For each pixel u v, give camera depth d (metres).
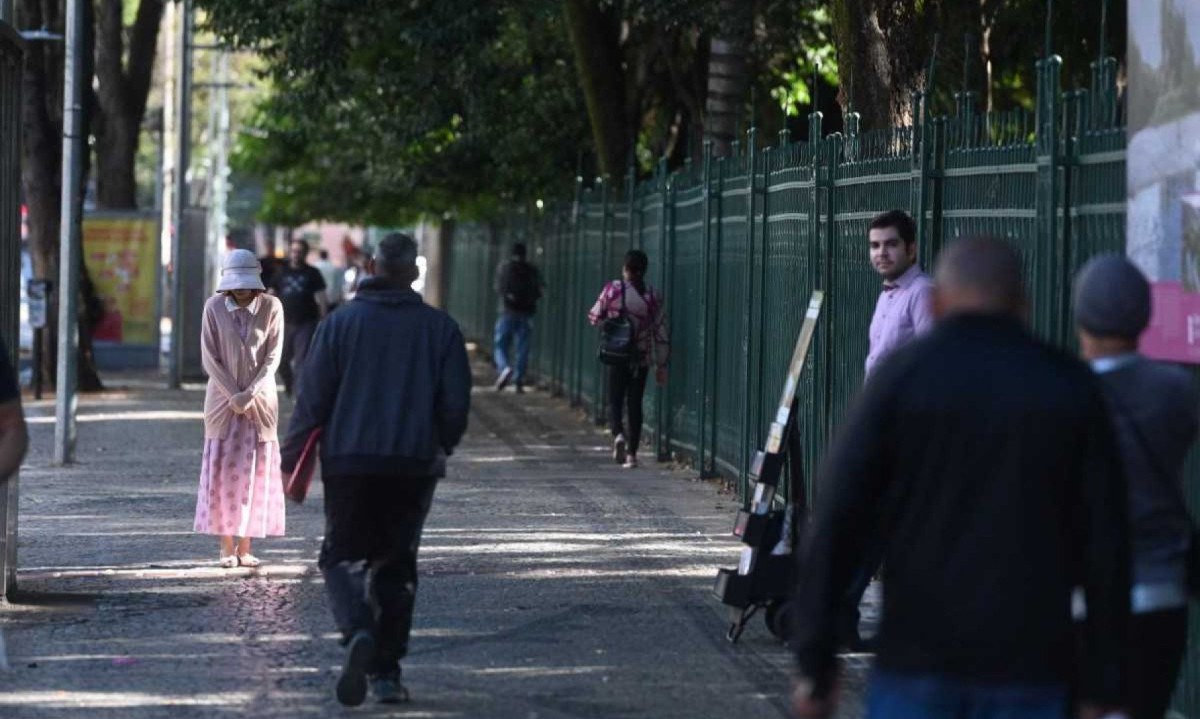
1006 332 10.68
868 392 10.77
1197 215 16.42
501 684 20.23
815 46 61.03
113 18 79.06
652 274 48.94
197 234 76.44
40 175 65.94
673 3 49.75
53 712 18.81
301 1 56.38
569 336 64.62
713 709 19.17
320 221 121.75
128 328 81.31
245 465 27.62
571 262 64.44
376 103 74.81
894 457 10.64
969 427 10.44
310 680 20.38
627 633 23.02
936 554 10.43
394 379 18.98
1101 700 10.50
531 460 44.81
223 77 154.38
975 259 10.82
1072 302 19.05
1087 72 47.38
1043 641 10.32
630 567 27.97
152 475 41.06
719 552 29.61
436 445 19.20
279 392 66.69
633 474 41.81
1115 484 10.52
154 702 19.28
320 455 19.12
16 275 25.23
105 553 29.38
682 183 45.12
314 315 60.41
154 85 155.38
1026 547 10.36
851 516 10.63
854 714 19.06
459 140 76.56
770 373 34.25
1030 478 10.39
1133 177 17.28
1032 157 20.62
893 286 21.77
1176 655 13.43
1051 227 19.41
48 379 68.56
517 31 66.50
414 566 19.47
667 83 67.69
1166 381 13.19
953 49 47.44
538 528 32.28
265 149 112.12
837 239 29.42
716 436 40.25
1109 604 10.49
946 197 24.12
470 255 114.38
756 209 35.84
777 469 22.05
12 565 25.30
